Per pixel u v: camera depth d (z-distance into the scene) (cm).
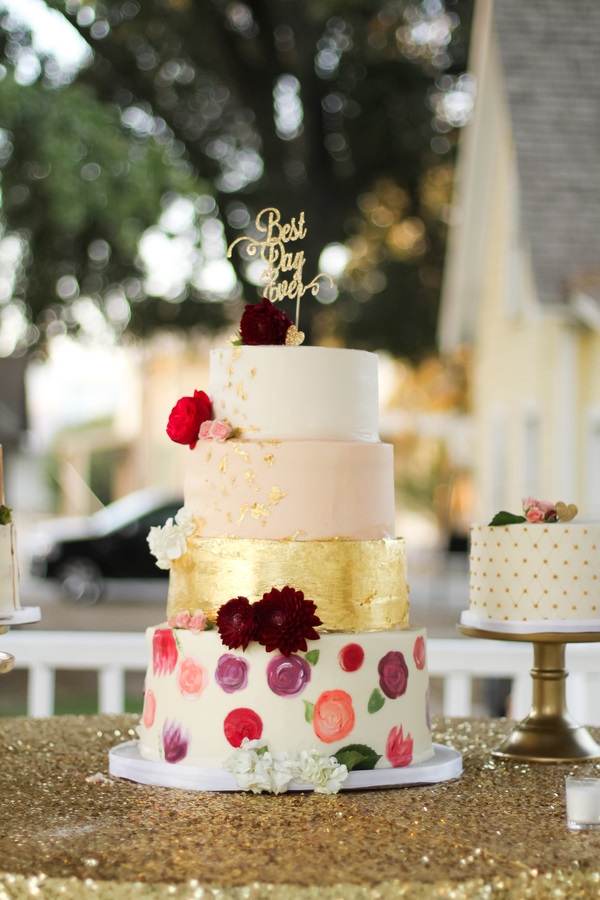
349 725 310
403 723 318
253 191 1642
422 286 1928
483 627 357
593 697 480
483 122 1530
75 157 1134
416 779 311
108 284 1400
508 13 1476
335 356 330
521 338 1523
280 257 347
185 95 1619
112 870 233
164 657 323
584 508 1330
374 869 233
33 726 393
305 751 303
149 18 1494
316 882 226
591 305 1214
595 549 349
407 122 1744
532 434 1511
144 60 1556
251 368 329
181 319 1580
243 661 310
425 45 1752
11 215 1230
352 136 1741
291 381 327
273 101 1622
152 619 1541
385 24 1688
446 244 1911
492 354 1670
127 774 319
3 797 297
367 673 313
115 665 480
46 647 479
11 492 3014
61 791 304
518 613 350
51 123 1125
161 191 1239
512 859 239
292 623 302
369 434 340
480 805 287
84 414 4128
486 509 1705
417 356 1973
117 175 1172
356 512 324
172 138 1598
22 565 2134
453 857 241
